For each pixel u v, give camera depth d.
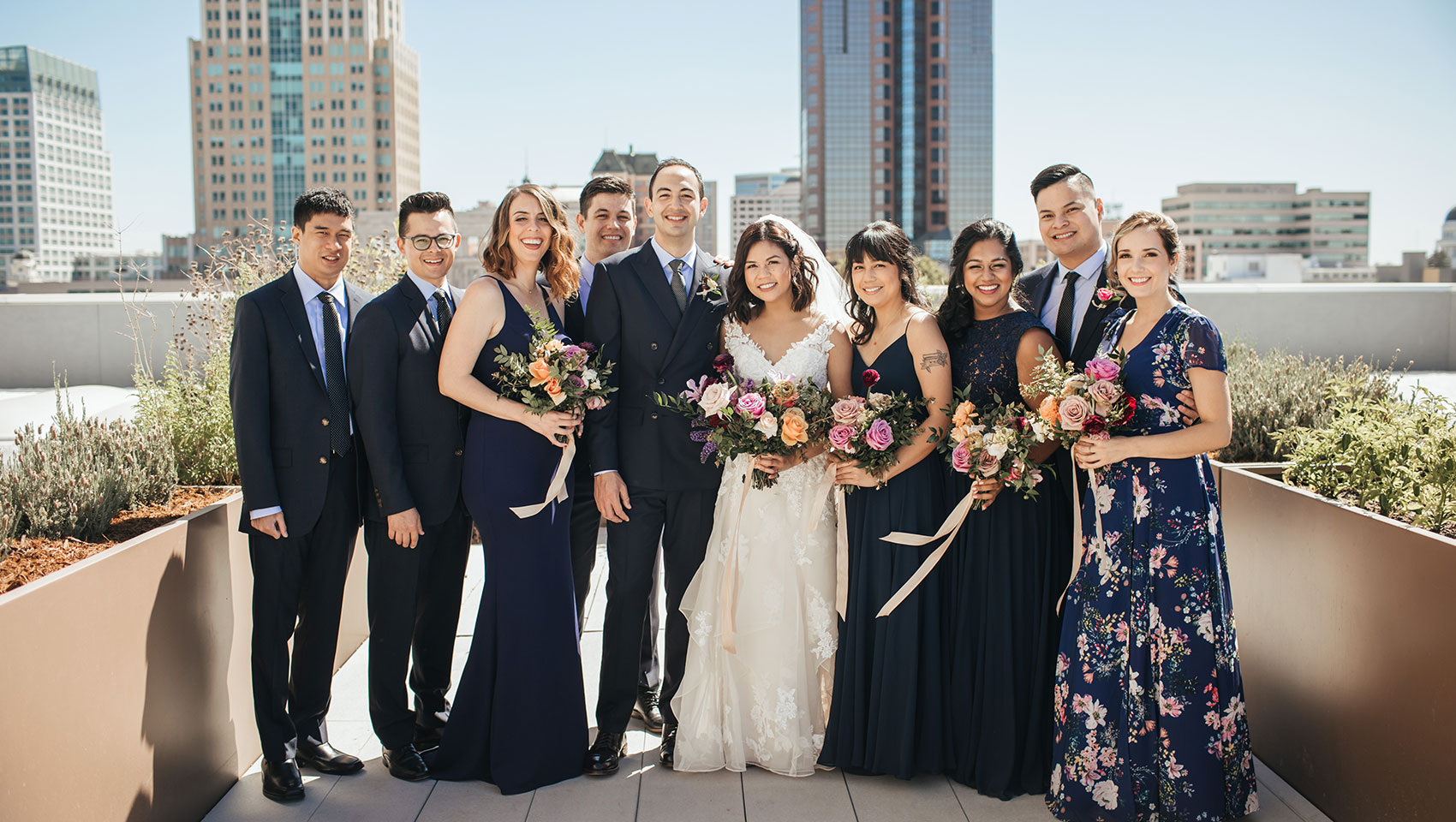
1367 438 2.73
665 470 3.00
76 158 179.88
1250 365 4.70
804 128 125.31
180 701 2.58
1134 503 2.52
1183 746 2.47
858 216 121.69
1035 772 2.79
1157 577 2.49
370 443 2.79
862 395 3.01
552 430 2.80
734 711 2.96
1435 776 2.17
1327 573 2.58
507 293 2.90
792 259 2.94
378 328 2.81
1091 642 2.58
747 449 2.79
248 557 3.04
